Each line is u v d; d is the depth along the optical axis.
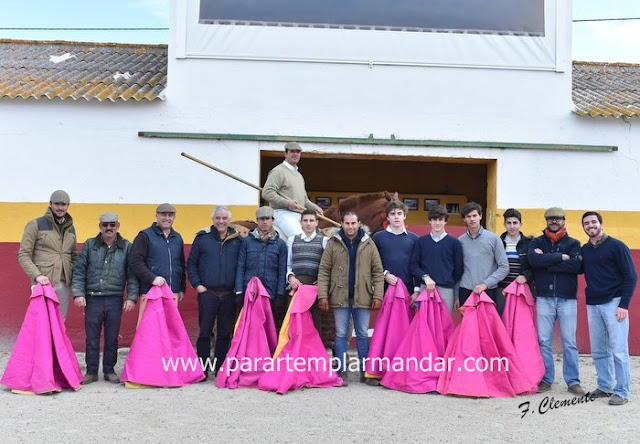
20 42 14.03
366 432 6.15
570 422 6.59
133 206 10.30
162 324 7.99
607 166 10.66
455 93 10.66
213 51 10.52
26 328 7.73
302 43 10.59
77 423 6.34
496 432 6.22
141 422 6.38
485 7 10.77
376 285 7.99
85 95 10.28
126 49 13.98
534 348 7.89
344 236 8.08
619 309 7.33
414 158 10.77
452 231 10.84
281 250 8.26
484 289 7.91
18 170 10.28
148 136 10.35
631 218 10.60
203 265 8.30
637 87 12.73
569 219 10.57
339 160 13.82
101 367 9.14
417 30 10.68
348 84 10.59
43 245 8.18
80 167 10.32
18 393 7.55
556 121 10.70
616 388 7.36
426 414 6.79
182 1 10.54
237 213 10.35
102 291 8.11
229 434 6.04
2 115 10.32
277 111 10.52
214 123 10.46
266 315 8.07
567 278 7.82
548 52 10.77
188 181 10.37
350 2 10.66
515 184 10.59
